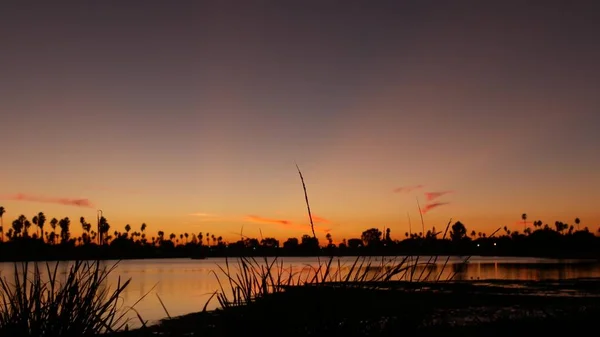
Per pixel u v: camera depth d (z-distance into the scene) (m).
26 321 3.55
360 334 3.27
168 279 60.75
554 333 6.37
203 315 3.60
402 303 3.33
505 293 35.50
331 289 3.42
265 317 3.40
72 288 3.68
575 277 57.81
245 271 3.69
